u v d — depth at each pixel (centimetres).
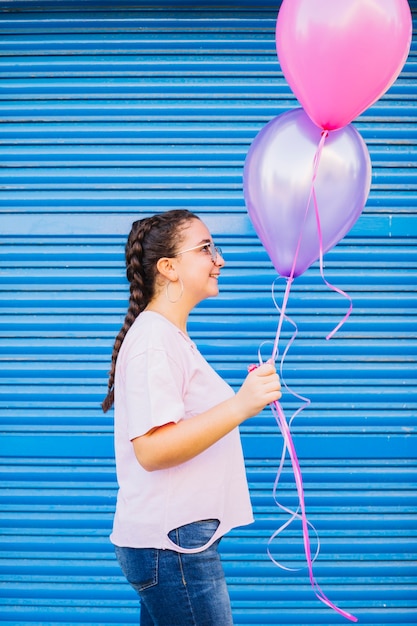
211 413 189
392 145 342
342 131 215
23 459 344
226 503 209
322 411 341
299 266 221
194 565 196
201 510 198
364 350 341
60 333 345
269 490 341
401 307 342
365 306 342
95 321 344
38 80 344
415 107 341
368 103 209
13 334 345
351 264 342
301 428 341
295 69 205
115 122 345
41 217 345
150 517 196
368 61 197
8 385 345
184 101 344
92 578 342
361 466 340
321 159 208
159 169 345
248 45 341
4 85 344
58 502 343
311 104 206
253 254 343
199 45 341
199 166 344
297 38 200
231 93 344
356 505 340
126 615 341
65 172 345
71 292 345
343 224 217
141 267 219
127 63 342
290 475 340
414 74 340
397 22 198
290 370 341
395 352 341
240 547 340
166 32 341
